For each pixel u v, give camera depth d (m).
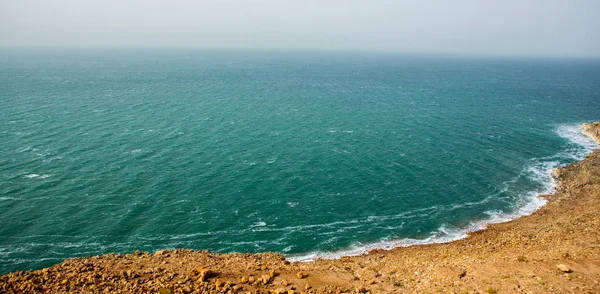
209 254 32.25
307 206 50.09
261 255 34.25
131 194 50.94
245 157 66.25
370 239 43.56
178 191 52.44
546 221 44.59
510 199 53.72
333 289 22.81
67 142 69.56
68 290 20.92
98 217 45.22
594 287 20.91
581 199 51.75
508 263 25.81
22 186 51.31
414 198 53.31
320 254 40.59
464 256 33.53
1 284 21.09
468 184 58.28
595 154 70.81
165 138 75.12
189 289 21.64
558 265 23.97
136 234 42.56
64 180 53.75
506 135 86.00
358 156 68.88
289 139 78.06
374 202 51.81
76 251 39.19
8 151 63.38
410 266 30.00
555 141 82.06
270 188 54.53
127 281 22.64
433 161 67.50
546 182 59.81
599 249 27.86
